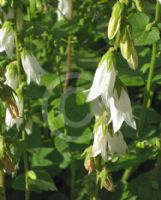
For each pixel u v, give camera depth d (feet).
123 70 2.39
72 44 3.05
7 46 2.20
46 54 3.10
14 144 2.19
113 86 1.75
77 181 2.70
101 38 3.46
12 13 2.24
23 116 2.24
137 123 2.57
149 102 2.60
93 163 2.01
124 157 2.25
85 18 3.10
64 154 2.66
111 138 1.94
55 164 2.67
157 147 2.13
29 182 2.35
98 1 3.14
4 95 1.84
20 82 2.24
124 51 1.69
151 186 2.32
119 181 2.52
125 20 1.68
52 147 2.76
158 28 2.18
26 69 2.25
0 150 1.92
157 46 2.27
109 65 1.73
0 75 1.87
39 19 2.99
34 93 2.73
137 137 2.39
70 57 3.01
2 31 2.19
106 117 1.93
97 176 2.04
